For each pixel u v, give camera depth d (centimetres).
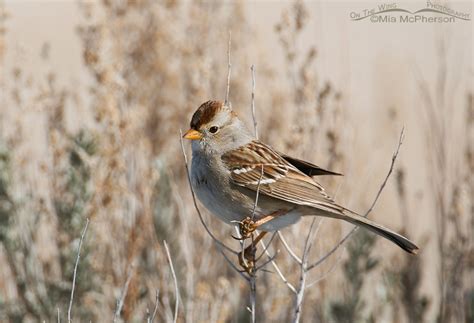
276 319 1228
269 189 944
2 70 1277
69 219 1166
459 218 1223
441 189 1228
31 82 1246
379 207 1471
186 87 1479
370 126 1647
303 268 884
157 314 1170
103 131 1196
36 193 1209
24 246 1188
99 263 1200
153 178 1191
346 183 1291
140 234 1177
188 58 1495
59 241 1179
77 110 1296
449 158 1248
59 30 1991
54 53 1753
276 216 945
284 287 1201
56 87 1362
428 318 1345
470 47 1694
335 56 1975
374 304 1296
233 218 978
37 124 1303
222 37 1505
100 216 1180
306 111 1211
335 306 1216
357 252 1228
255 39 1523
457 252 1219
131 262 1156
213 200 977
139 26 1514
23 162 1220
